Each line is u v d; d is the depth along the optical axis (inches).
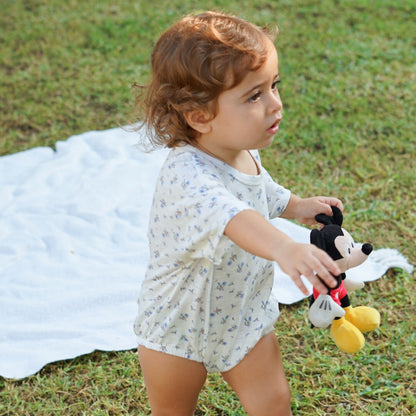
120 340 105.2
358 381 94.8
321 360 98.3
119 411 92.5
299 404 91.7
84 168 150.6
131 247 127.7
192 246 62.3
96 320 110.7
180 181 63.9
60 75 188.4
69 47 202.4
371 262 116.6
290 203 77.6
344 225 125.9
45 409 93.5
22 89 182.9
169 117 66.6
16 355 103.1
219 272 65.5
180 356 70.9
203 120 64.0
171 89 64.0
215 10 74.5
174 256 66.1
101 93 179.3
